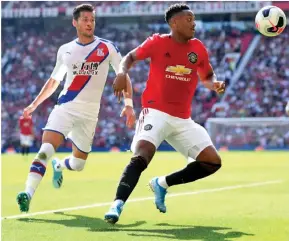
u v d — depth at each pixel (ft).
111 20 156.87
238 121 119.65
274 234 22.61
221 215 28.19
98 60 30.07
